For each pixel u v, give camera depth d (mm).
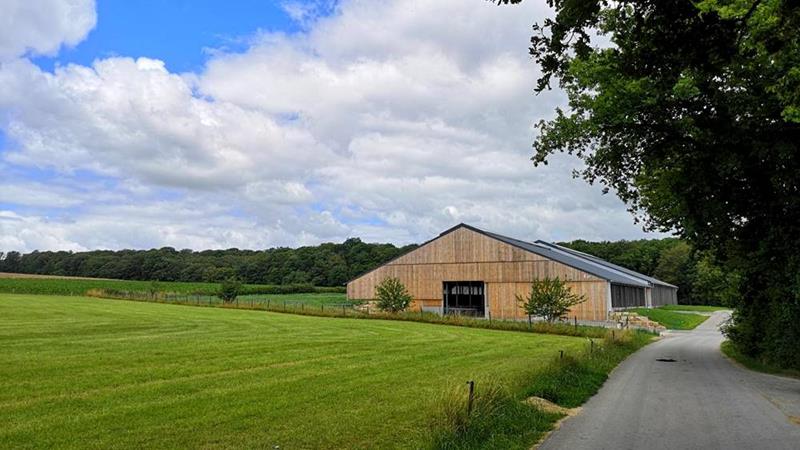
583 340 31734
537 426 10023
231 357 20188
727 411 11953
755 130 17594
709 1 6367
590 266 57188
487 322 40281
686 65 7270
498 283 53469
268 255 126750
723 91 18109
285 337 28250
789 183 18188
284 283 117000
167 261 125062
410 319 43844
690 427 10336
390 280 49188
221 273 120562
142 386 14289
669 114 19438
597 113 20766
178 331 29625
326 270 117688
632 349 27281
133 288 83938
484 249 54406
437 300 56094
